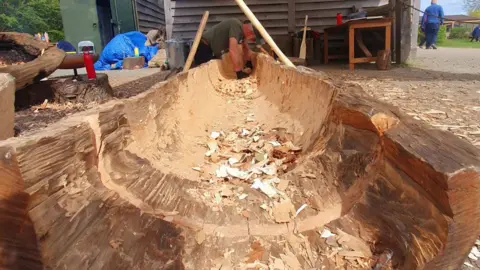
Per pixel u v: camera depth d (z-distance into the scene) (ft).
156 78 32.17
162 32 52.37
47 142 3.97
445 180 3.43
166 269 4.26
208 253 4.79
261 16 39.63
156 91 9.27
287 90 13.74
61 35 80.59
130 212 4.75
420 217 4.06
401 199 4.43
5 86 12.76
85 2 47.96
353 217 5.15
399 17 32.35
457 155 3.85
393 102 16.98
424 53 47.14
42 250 3.56
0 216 3.52
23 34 20.56
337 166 6.44
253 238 5.13
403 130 4.82
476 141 11.16
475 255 6.09
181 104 11.98
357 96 6.89
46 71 19.89
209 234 5.20
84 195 4.45
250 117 14.73
